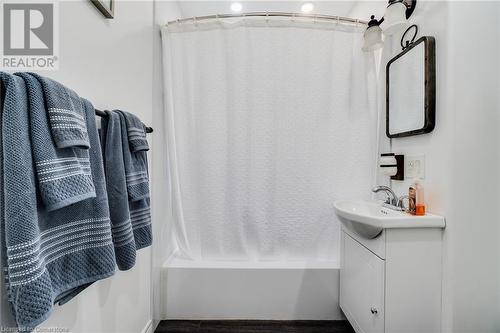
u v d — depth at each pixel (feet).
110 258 2.48
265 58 5.39
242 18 5.37
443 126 3.73
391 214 4.15
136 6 4.28
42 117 1.89
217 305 5.32
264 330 5.07
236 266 5.34
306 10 6.63
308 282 5.32
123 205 3.05
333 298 5.33
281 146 5.46
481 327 3.56
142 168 3.62
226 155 5.48
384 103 5.49
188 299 5.32
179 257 5.70
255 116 5.41
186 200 5.53
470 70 3.58
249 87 5.40
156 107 5.17
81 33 2.89
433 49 3.88
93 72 3.11
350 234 4.74
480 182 3.58
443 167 3.73
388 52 5.30
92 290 3.11
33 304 1.69
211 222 5.50
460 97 3.57
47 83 1.98
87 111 2.51
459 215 3.56
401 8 4.11
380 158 5.02
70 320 2.70
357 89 5.49
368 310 4.03
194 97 5.47
